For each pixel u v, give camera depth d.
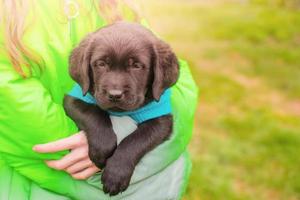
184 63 1.02
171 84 0.92
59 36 0.89
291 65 3.44
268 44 3.89
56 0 0.89
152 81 0.91
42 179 0.87
